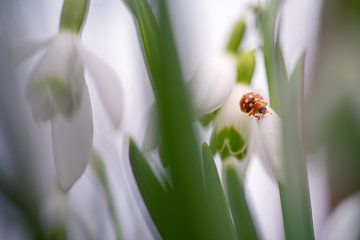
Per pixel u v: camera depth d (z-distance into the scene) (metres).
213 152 0.13
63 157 0.12
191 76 0.13
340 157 0.21
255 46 0.13
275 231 0.16
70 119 0.12
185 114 0.11
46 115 0.12
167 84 0.10
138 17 0.11
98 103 0.13
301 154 0.12
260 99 0.13
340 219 0.20
